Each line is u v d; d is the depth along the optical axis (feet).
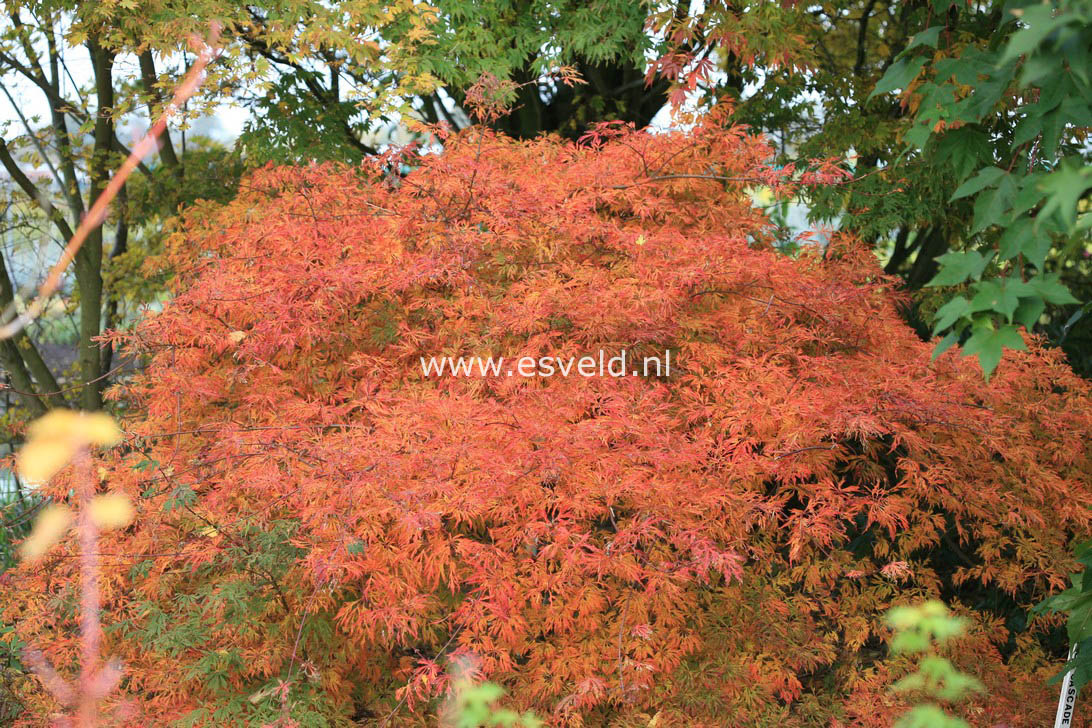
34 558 12.01
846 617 12.57
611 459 11.47
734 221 16.15
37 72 22.41
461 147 16.69
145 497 12.85
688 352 14.10
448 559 11.04
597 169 15.71
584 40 20.51
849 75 23.06
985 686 11.68
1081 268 23.56
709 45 19.33
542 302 13.23
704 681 11.75
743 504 11.80
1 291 20.79
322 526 11.15
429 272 13.62
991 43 8.49
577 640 11.72
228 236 16.92
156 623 11.44
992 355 6.54
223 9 17.94
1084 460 14.37
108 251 25.08
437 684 10.32
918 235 26.66
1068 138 11.73
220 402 15.08
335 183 16.48
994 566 13.43
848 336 14.82
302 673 11.51
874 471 13.50
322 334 13.60
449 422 12.09
